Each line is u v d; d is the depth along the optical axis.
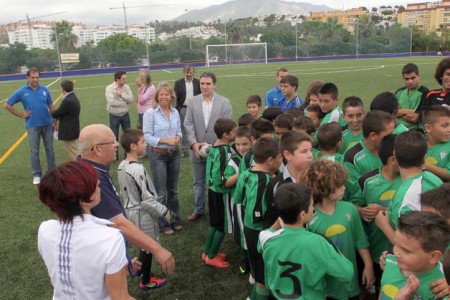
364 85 19.44
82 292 1.93
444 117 3.27
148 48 43.56
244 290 3.92
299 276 2.48
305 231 2.51
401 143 2.64
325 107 4.64
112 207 2.63
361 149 3.41
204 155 5.03
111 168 8.02
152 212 3.76
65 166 1.96
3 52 36.88
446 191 2.28
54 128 7.80
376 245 3.12
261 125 3.93
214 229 4.29
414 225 1.96
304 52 47.00
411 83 5.06
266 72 29.45
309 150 3.10
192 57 44.88
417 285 1.98
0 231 5.47
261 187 3.25
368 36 50.03
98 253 1.88
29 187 7.24
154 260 4.56
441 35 49.78
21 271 4.45
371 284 2.91
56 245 1.94
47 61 38.47
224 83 23.09
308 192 2.48
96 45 43.31
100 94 20.73
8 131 12.42
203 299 3.80
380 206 2.91
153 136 5.03
